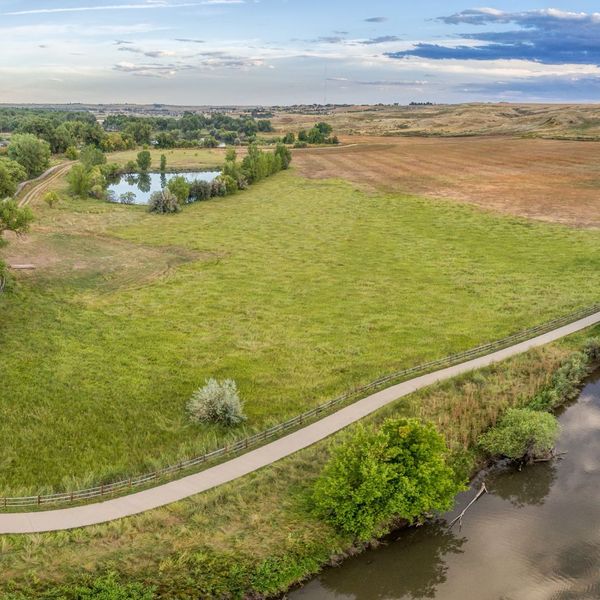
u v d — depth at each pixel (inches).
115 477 1294.3
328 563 1114.1
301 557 1102.4
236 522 1151.6
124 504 1183.6
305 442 1396.4
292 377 1779.0
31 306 2292.1
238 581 1044.5
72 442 1445.6
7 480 1296.8
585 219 3683.6
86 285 2578.7
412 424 1220.5
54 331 2066.9
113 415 1563.7
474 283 2613.2
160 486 1240.2
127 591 989.2
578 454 1470.2
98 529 1109.1
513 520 1242.0
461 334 2076.8
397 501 1141.1
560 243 3206.2
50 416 1549.0
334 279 2687.0
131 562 1045.8
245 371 1814.7
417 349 1961.1
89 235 3432.6
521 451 1407.5
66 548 1065.5
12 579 994.7
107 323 2159.2
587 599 1040.8
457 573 1106.1
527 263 2883.9
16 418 1534.2
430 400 1595.7
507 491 1334.9
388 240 3339.1
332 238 3385.8
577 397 1749.5
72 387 1695.4
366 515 1131.3
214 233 3499.0
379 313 2287.2
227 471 1290.6
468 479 1344.7
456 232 3489.2
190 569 1044.5
